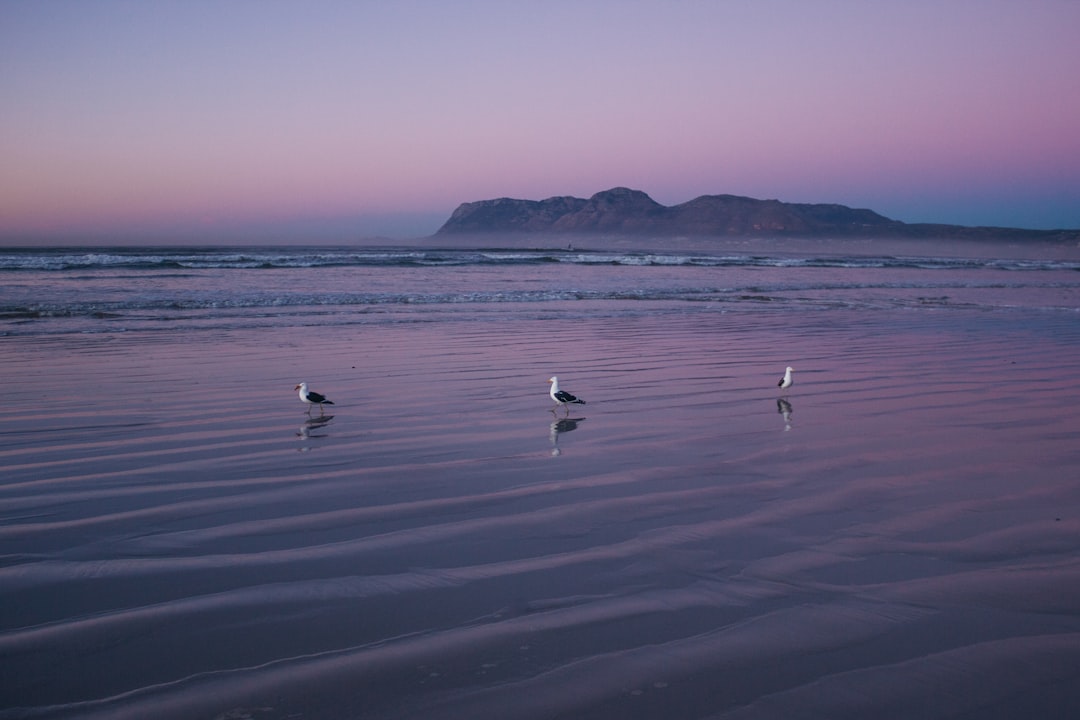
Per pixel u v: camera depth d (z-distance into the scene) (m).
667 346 17.09
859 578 5.05
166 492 6.82
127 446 8.45
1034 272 60.88
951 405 10.90
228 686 3.78
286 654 4.08
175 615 4.49
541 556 5.41
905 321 23.00
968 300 31.02
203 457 8.02
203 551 5.46
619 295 30.53
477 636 4.27
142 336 17.89
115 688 3.76
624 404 10.95
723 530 5.93
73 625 4.37
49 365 13.91
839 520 6.16
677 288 34.53
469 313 23.66
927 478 7.33
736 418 10.05
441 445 8.59
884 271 56.81
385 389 11.93
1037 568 5.21
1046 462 7.92
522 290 31.88
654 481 7.22
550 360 14.97
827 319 23.38
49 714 3.55
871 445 8.62
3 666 3.94
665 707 3.61
